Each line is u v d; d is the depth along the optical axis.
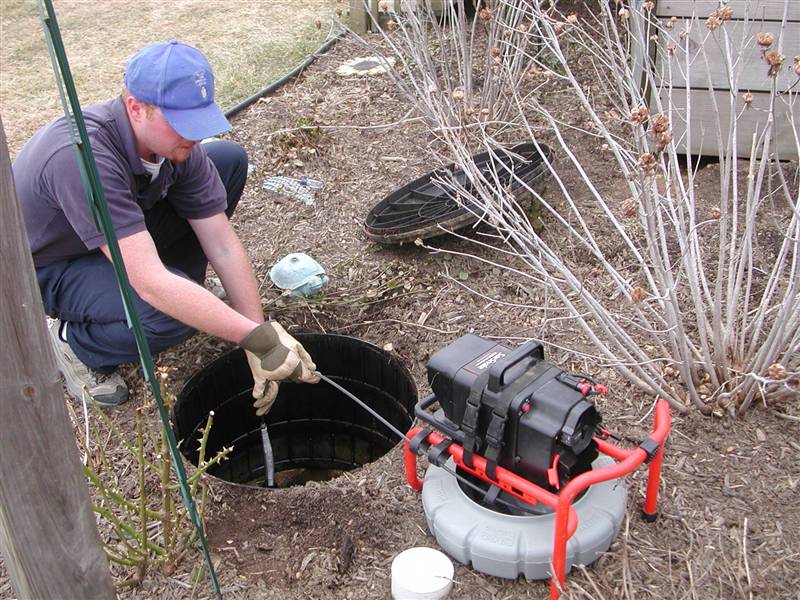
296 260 3.35
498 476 1.94
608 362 2.79
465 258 3.42
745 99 2.56
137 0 7.00
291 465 3.60
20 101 5.25
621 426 2.57
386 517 2.34
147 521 2.39
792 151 3.79
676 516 2.28
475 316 3.14
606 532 2.05
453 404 2.03
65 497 1.58
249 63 5.50
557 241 3.44
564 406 1.84
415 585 2.03
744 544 2.17
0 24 6.57
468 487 2.21
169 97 2.31
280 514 2.37
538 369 1.96
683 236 2.43
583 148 4.03
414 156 4.14
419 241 3.04
